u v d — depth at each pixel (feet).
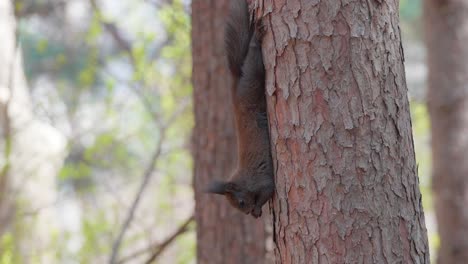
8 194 52.54
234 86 23.35
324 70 19.61
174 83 55.98
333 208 19.53
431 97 43.29
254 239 34.14
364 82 19.54
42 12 73.51
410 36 95.20
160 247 39.81
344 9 19.56
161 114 58.39
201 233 35.09
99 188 71.51
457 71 42.52
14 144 54.03
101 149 57.31
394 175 19.69
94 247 50.72
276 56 20.35
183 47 52.16
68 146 55.83
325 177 19.61
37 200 54.75
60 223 72.64
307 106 19.77
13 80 54.60
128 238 53.72
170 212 54.29
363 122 19.51
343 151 19.51
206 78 35.29
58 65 71.77
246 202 23.17
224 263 34.30
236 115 23.36
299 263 20.03
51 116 55.16
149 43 55.83
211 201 34.71
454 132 42.45
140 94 54.80
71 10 86.43
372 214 19.48
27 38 85.71
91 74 60.08
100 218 52.60
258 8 20.99
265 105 22.53
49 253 52.01
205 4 35.45
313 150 19.71
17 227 52.39
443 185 42.86
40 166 54.34
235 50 22.48
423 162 65.57
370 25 19.65
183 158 56.75
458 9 42.37
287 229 20.31
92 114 74.54
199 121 35.53
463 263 42.29
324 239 19.63
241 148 23.54
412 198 20.01
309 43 19.74
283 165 20.31
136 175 67.67
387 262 19.51
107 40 78.84
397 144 19.77
